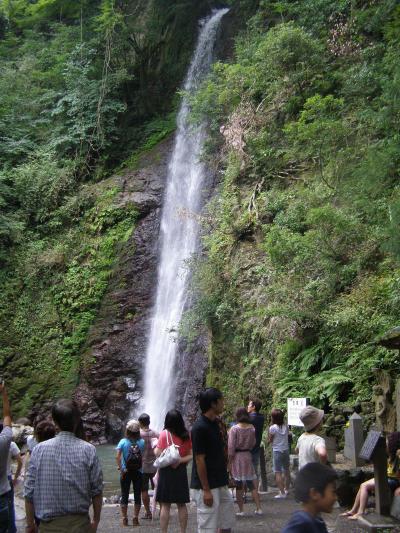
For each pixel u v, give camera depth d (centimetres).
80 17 3656
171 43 3453
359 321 1439
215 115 2539
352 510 885
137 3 3803
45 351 2658
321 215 1570
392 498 862
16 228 2900
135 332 2567
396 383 1079
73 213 2989
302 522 361
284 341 1675
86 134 3266
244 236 2081
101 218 2875
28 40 3703
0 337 2705
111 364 2534
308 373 1536
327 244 1598
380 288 1480
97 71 3459
